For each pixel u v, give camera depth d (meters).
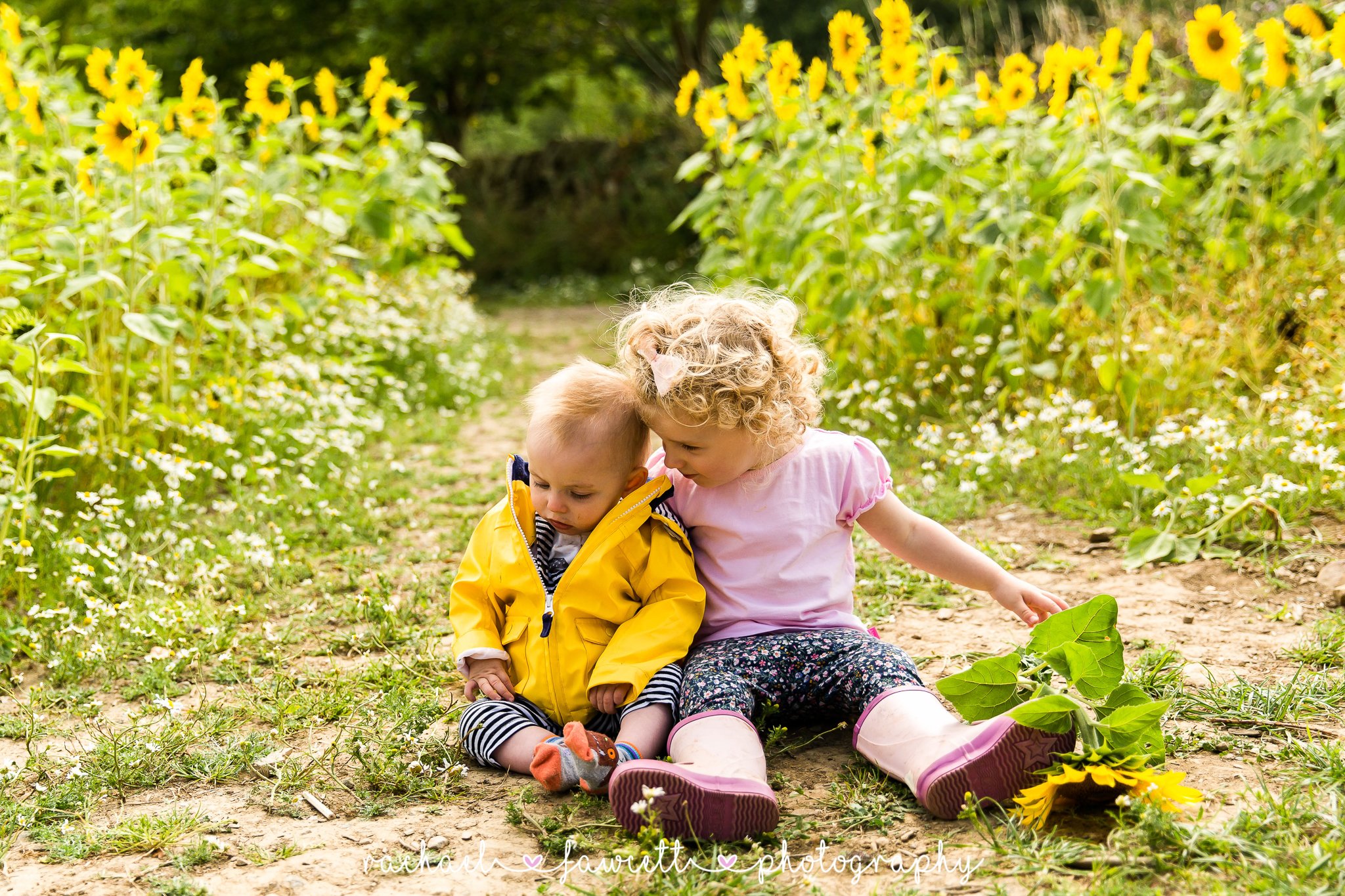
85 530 3.38
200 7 14.82
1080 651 1.83
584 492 2.06
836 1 21.52
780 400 2.04
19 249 4.03
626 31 16.73
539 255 16.20
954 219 4.86
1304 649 2.43
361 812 1.93
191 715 2.33
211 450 4.24
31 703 2.39
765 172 5.38
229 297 4.63
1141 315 4.66
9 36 4.75
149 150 4.05
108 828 1.88
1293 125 4.77
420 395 6.28
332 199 5.58
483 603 2.18
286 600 3.09
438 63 15.33
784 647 2.08
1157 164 4.82
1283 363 4.37
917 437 4.60
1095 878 1.56
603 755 1.88
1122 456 3.84
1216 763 1.93
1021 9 18.23
